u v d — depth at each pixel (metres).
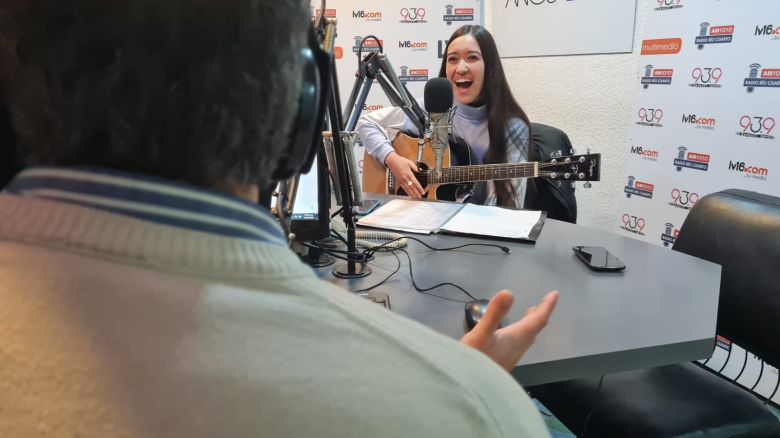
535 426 0.35
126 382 0.28
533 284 1.04
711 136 2.08
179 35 0.29
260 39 0.30
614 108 2.68
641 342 0.82
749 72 1.92
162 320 0.28
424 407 0.30
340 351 0.31
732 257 1.27
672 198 2.27
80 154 0.31
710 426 1.09
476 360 0.35
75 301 0.28
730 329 1.28
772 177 1.88
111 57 0.29
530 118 3.10
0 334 0.28
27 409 0.28
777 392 1.85
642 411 1.13
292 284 0.32
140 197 0.29
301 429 0.28
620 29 2.58
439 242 1.30
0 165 0.35
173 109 0.29
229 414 0.28
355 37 3.29
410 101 1.51
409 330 0.34
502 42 3.20
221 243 0.31
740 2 1.92
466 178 1.94
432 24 3.30
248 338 0.29
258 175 0.34
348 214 1.10
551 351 0.79
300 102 0.38
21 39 0.30
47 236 0.29
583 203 2.87
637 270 1.12
